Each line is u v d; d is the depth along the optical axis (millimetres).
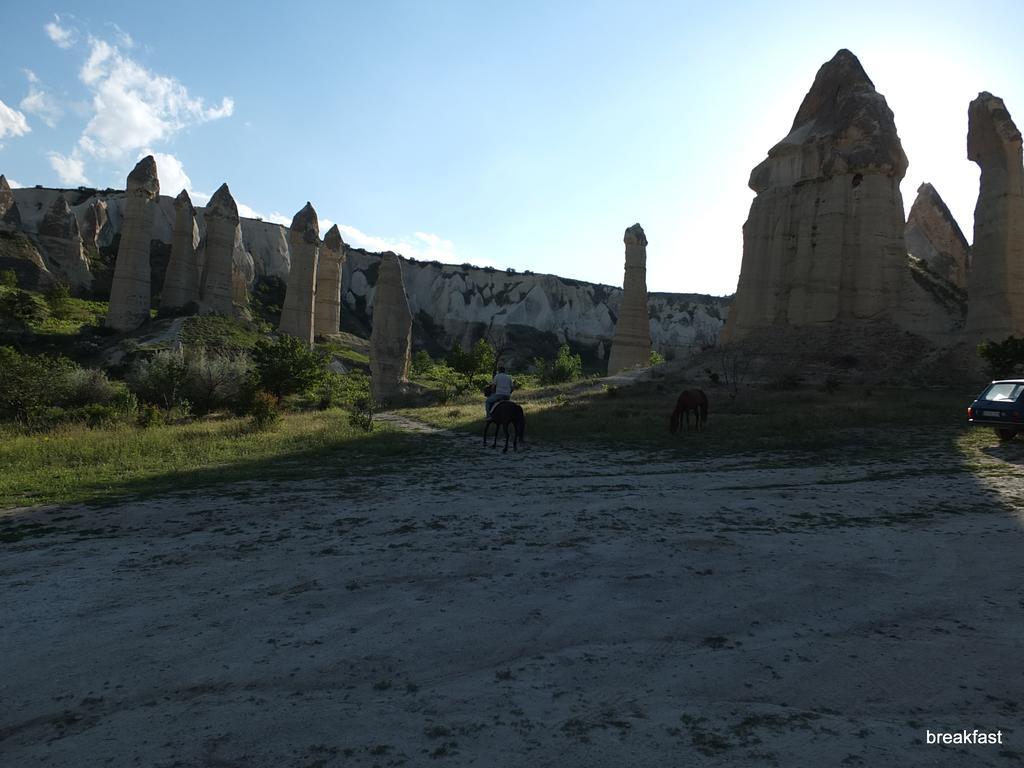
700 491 8953
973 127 36875
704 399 17906
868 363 38781
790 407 23703
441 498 8523
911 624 4090
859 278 43156
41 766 2682
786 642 3822
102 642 3965
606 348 125375
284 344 35500
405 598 4609
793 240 46406
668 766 2578
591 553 5672
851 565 5324
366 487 9555
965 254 57438
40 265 84688
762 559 5484
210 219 70500
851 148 45312
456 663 3590
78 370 33094
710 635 3941
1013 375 27828
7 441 17484
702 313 129750
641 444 15094
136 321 63281
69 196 111375
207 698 3232
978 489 8836
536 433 17797
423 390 38312
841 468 11102
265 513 7676
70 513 7930
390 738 2824
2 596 4879
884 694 3189
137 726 2975
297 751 2736
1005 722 2902
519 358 112062
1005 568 5258
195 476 10672
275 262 116938
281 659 3664
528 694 3215
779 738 2777
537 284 128375
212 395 33000
